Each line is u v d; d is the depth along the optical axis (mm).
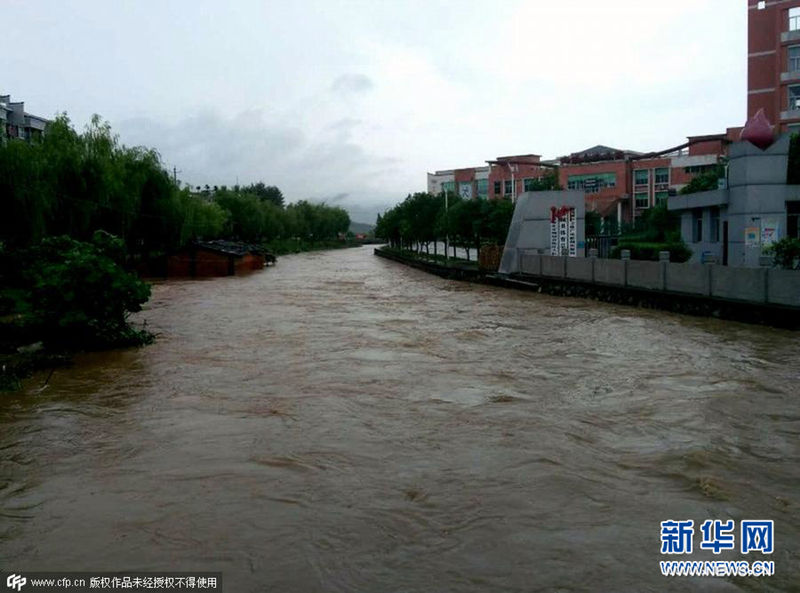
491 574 5066
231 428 8922
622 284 23125
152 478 7164
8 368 12375
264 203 87812
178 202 42062
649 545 5488
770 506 6215
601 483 6805
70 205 28297
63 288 14734
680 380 11117
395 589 4875
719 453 7594
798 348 13555
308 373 12305
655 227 40625
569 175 63906
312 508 6305
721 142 58000
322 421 9188
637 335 15875
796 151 30125
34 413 9820
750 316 16812
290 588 4906
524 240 32562
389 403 10086
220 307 24547
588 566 5164
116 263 16500
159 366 13188
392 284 36969
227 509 6309
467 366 12758
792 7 43531
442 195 58719
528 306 23438
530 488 6703
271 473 7242
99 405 10258
